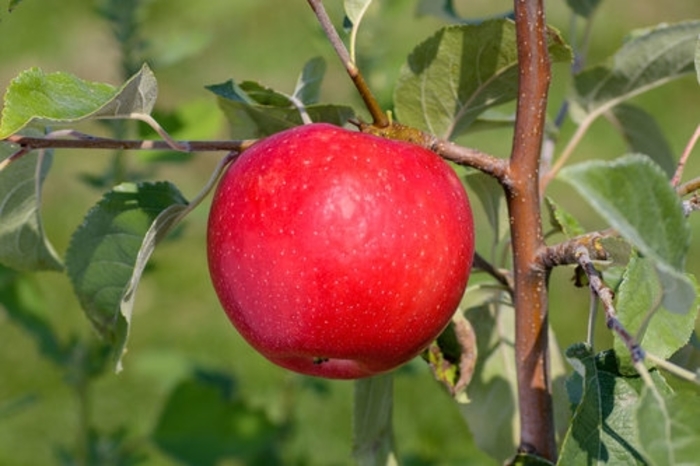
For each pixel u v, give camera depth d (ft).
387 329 2.46
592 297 2.41
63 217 8.40
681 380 2.62
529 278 2.52
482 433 2.85
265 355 2.56
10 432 6.66
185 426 3.92
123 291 2.68
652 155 3.10
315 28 3.77
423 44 2.65
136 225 2.67
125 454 3.90
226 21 10.28
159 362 4.27
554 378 2.82
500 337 2.85
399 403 6.45
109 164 3.66
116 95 2.39
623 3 10.88
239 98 2.68
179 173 8.52
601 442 2.37
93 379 3.87
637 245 2.13
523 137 2.49
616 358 2.39
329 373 2.56
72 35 10.14
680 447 2.20
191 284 8.02
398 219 2.43
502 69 2.66
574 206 8.36
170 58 3.78
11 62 9.90
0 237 2.83
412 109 2.71
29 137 2.53
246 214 2.45
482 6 10.32
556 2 10.23
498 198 2.77
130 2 3.75
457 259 2.47
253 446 3.94
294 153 2.46
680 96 9.70
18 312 3.83
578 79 2.88
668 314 2.36
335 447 6.34
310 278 2.43
